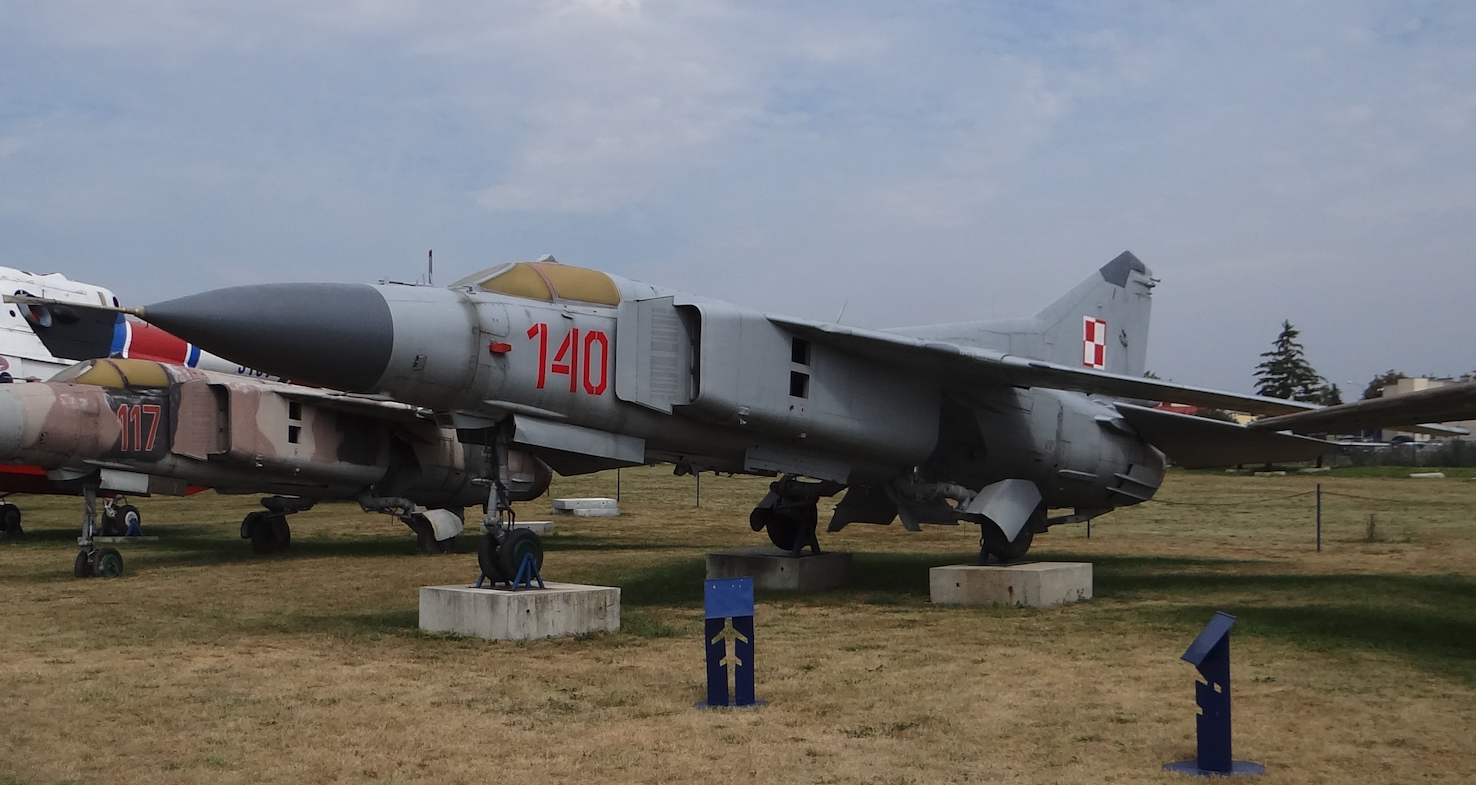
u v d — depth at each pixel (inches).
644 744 248.8
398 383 393.4
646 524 1077.1
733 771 229.0
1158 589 550.0
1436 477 1801.2
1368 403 408.2
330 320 373.7
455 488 806.5
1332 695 297.3
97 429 632.4
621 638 390.9
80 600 502.0
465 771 229.0
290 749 245.3
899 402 538.6
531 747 246.7
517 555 408.5
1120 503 658.2
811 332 491.2
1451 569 666.2
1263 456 656.4
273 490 741.3
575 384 434.0
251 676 323.6
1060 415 600.1
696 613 459.5
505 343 413.1
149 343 984.3
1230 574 628.1
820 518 1190.9
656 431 466.9
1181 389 492.7
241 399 690.2
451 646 373.4
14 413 600.1
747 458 503.8
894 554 778.8
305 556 749.9
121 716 275.0
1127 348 731.4
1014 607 479.8
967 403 563.8
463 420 419.5
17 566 664.4
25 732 259.8
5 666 340.8
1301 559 738.8
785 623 434.6
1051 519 631.2
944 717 274.1
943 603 500.1
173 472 679.1
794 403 490.9
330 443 737.0
